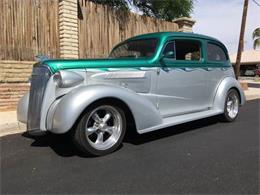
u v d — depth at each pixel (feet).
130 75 19.06
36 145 19.79
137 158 16.97
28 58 31.91
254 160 16.53
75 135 16.72
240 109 33.86
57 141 20.54
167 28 45.37
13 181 14.37
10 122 24.59
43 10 32.89
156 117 19.53
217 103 24.73
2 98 30.27
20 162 16.79
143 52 21.17
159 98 20.51
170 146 19.08
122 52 22.56
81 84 17.53
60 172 15.26
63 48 33.81
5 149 19.12
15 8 30.91
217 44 25.46
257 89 62.80
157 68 20.31
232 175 14.56
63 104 16.38
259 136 21.43
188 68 22.35
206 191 13.00
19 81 31.30
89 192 13.11
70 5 34.14
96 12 37.40
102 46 37.99
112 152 17.83
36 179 14.52
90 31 36.81
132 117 18.71
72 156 17.49
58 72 17.11
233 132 22.53
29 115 18.38
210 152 17.90
